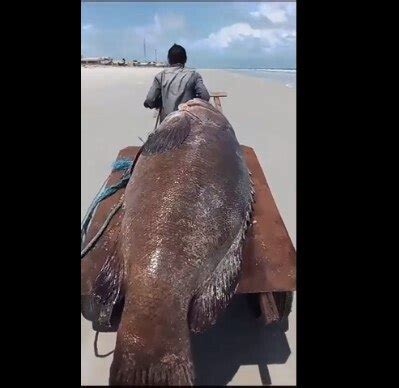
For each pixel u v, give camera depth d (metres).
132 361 1.79
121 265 2.15
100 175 4.69
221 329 2.53
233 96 10.38
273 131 6.62
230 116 7.68
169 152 2.50
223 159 2.54
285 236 2.50
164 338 1.84
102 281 2.19
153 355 1.80
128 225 2.24
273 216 2.66
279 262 2.31
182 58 3.55
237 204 2.42
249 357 2.35
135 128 6.69
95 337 2.39
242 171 2.67
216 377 2.23
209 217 2.22
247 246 2.40
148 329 1.83
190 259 2.06
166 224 2.12
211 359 2.34
